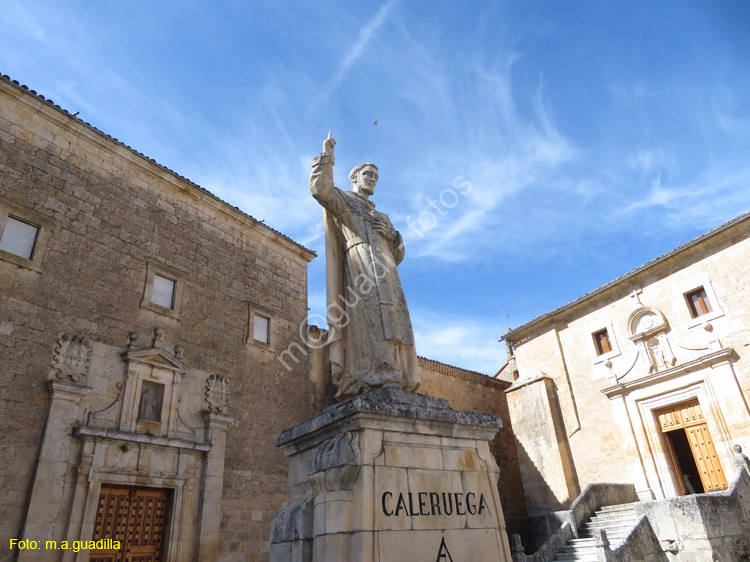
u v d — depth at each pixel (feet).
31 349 39.50
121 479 41.22
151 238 51.90
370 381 15.80
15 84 44.60
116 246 48.39
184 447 46.03
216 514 46.60
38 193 44.24
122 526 41.11
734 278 57.57
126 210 50.65
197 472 47.09
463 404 79.66
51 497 36.83
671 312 62.39
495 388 86.69
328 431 14.32
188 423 48.14
